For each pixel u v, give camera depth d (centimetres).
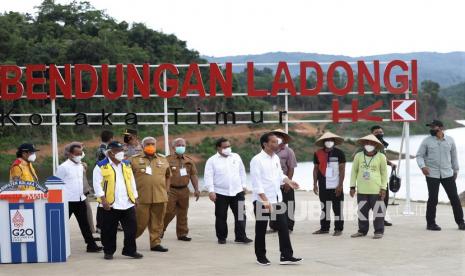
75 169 1051
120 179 980
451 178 1223
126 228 989
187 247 1100
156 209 1059
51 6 4766
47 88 3219
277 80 1498
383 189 1158
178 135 3409
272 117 3825
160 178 1055
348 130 4750
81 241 1174
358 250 1041
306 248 1068
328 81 1494
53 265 937
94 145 3186
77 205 1045
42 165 3161
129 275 862
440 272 867
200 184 2539
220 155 1147
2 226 953
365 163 1167
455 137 7706
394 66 1484
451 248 1040
